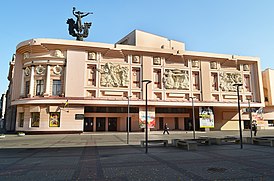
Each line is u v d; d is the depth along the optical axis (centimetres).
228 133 3253
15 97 3322
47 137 2577
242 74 4069
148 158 1140
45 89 3127
